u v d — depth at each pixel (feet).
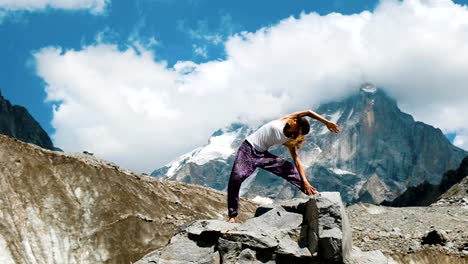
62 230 291.58
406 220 151.12
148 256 56.29
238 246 52.85
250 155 57.21
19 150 319.47
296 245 53.11
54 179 314.35
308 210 54.24
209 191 404.36
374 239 130.82
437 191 499.51
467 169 457.68
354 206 170.91
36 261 273.33
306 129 57.06
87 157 350.02
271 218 55.42
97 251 288.10
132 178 350.84
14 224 284.20
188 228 57.06
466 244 126.72
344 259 52.42
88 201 311.68
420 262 117.29
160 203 342.23
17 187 301.43
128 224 306.14
